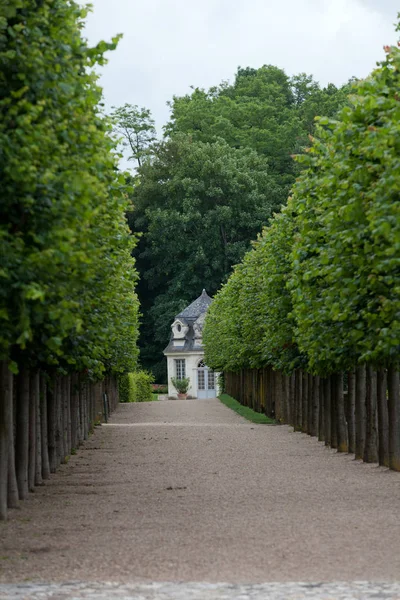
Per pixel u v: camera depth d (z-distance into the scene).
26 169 16.20
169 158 123.88
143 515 22.20
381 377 32.53
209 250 120.62
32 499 25.59
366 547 17.64
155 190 123.38
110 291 26.30
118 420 69.25
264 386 72.06
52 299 18.03
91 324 26.59
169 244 120.62
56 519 21.81
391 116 21.73
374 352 26.20
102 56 20.42
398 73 23.89
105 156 20.75
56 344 18.08
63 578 15.50
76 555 17.41
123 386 100.69
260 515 21.80
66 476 31.34
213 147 123.00
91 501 24.97
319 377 44.91
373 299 25.11
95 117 22.53
